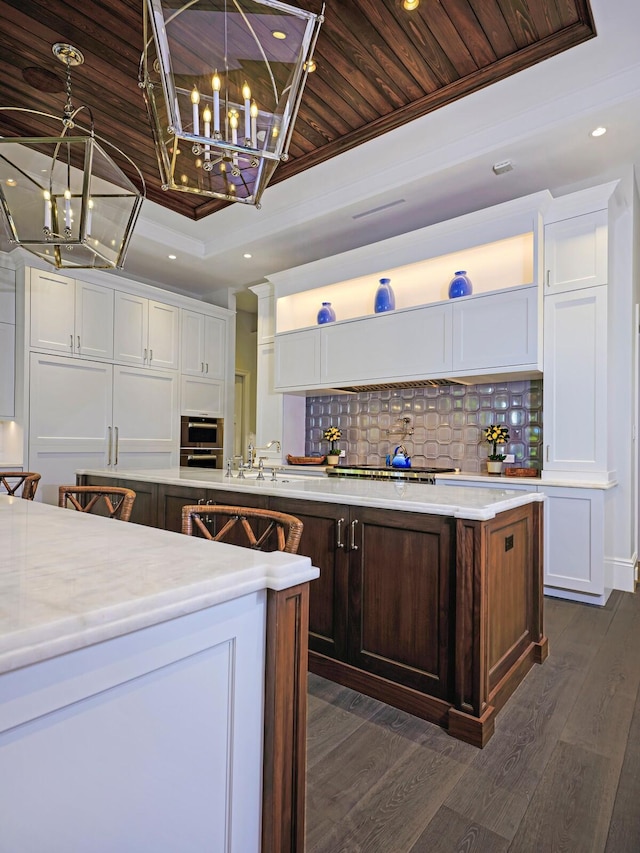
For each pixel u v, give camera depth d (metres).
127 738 0.72
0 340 4.15
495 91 2.86
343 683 2.12
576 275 3.38
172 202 4.21
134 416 5.01
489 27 2.45
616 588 3.60
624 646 2.56
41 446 4.26
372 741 1.73
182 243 4.86
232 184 2.19
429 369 3.92
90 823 0.67
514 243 3.87
